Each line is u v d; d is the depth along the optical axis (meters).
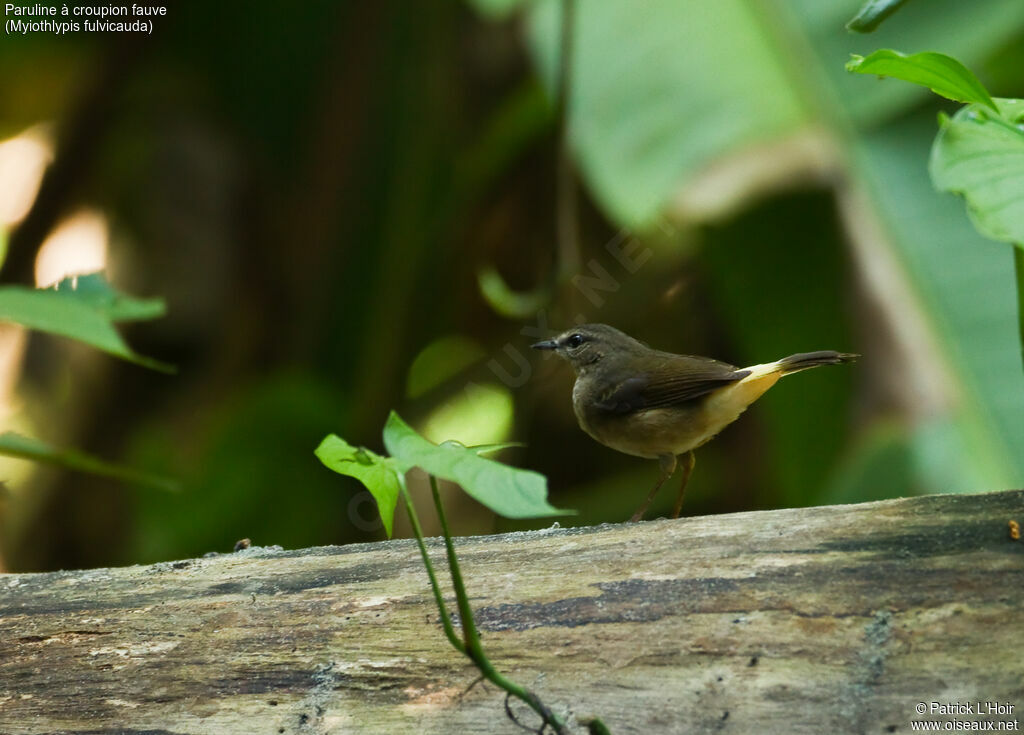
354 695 5.54
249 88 13.74
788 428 11.14
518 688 4.75
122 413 14.74
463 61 13.95
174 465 13.84
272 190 14.05
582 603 5.50
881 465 8.56
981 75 10.44
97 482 14.62
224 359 14.30
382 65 13.40
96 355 15.05
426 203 13.37
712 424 9.79
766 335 11.06
